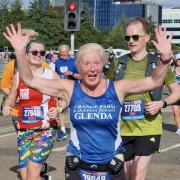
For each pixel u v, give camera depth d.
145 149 5.54
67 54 12.45
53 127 6.38
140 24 5.64
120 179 4.38
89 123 4.29
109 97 4.27
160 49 4.16
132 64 5.64
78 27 19.00
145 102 5.54
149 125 5.57
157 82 4.29
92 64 4.19
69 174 4.41
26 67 4.36
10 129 14.28
